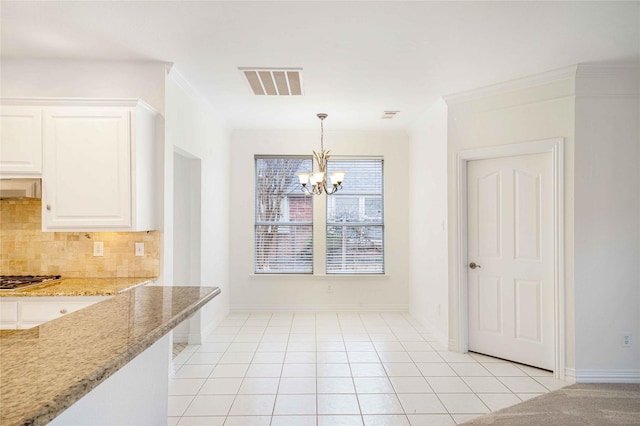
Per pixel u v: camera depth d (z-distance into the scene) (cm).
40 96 291
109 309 142
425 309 446
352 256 523
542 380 303
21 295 248
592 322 299
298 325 454
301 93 364
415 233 489
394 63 294
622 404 263
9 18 229
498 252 350
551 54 276
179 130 329
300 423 240
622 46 263
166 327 122
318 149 518
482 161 359
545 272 323
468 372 318
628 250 298
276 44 264
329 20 232
